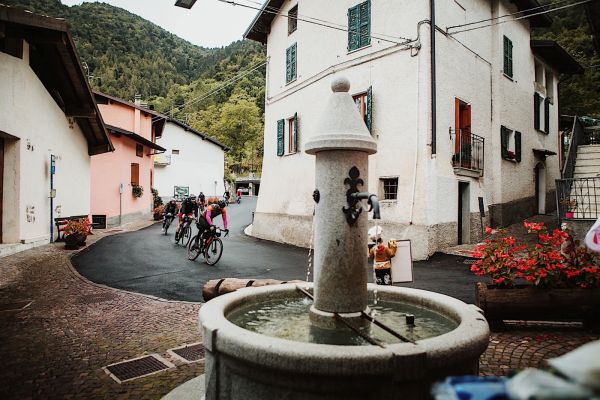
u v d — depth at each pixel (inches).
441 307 138.9
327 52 586.2
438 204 466.3
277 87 723.4
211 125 2709.2
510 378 49.9
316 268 127.5
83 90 531.8
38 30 419.2
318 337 117.0
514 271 210.4
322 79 590.2
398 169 483.8
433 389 53.4
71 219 600.4
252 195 2610.7
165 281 334.6
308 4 626.2
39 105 488.4
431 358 84.7
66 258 429.1
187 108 2817.4
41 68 505.4
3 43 427.5
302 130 631.2
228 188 2187.5
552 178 787.4
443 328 126.4
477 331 98.1
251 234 768.9
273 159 722.8
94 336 198.8
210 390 101.7
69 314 235.8
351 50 545.6
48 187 522.6
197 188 1557.6
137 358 170.9
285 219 653.9
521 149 650.2
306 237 596.7
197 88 2903.5
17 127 432.5
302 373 82.6
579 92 1084.5
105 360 168.6
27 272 349.4
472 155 533.0
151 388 142.6
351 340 115.3
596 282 196.2
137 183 989.8
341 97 131.3
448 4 499.2
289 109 672.4
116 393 138.7
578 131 627.5
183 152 1524.4
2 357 171.2
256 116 2684.5
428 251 442.9
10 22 381.1
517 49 649.6
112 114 985.5
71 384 145.6
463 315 116.3
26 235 463.2
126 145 925.2
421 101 466.9
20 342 189.2
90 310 244.5
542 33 1279.5
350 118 126.6
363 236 126.1
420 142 464.8
